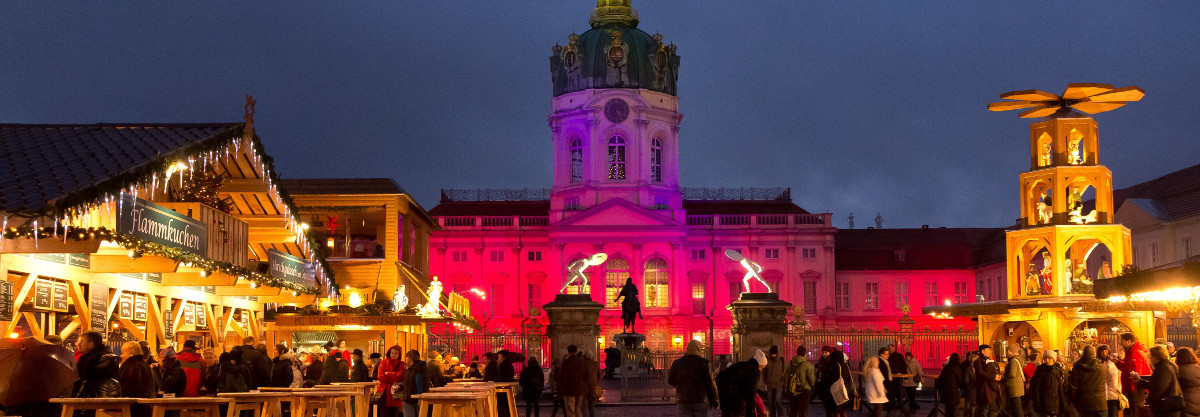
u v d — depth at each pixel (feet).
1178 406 58.65
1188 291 79.05
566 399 86.38
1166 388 59.00
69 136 67.97
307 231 101.14
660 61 317.01
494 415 70.13
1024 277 117.19
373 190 175.01
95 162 60.49
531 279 303.89
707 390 66.33
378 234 170.81
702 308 305.12
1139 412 66.95
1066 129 113.29
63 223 53.21
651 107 312.09
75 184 54.90
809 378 81.56
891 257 312.29
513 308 303.89
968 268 309.83
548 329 130.72
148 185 65.77
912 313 309.42
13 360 44.09
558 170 315.99
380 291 168.14
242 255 82.84
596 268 301.84
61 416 46.55
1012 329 127.44
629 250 303.07
